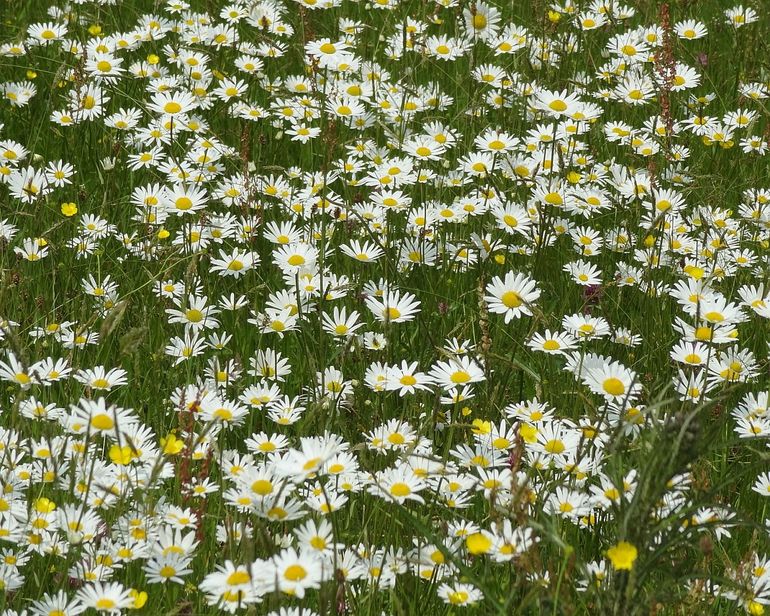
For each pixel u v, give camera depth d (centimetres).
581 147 665
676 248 586
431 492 379
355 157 680
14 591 346
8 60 776
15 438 383
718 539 388
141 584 346
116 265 563
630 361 504
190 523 355
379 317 461
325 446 327
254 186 606
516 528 344
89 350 495
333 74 744
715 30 916
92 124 707
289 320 484
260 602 324
